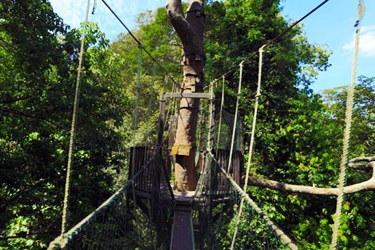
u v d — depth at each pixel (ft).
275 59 35.94
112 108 24.59
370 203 24.68
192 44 22.67
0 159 18.43
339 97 56.59
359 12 4.35
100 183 23.56
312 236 24.88
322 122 30.50
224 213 18.45
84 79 21.86
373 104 50.98
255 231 13.37
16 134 19.79
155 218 16.31
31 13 18.85
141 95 66.59
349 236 23.57
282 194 26.63
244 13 38.32
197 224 18.34
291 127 27.81
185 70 23.11
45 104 20.10
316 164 25.98
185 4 53.52
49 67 19.99
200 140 25.59
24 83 20.13
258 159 29.25
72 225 20.21
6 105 20.54
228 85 37.70
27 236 21.45
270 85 35.37
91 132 21.75
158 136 21.16
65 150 22.00
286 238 7.02
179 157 22.04
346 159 4.00
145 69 69.62
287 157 28.48
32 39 18.83
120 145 24.77
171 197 17.52
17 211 20.84
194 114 22.62
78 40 20.90
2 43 20.79
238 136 22.56
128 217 14.51
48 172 20.48
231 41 39.01
